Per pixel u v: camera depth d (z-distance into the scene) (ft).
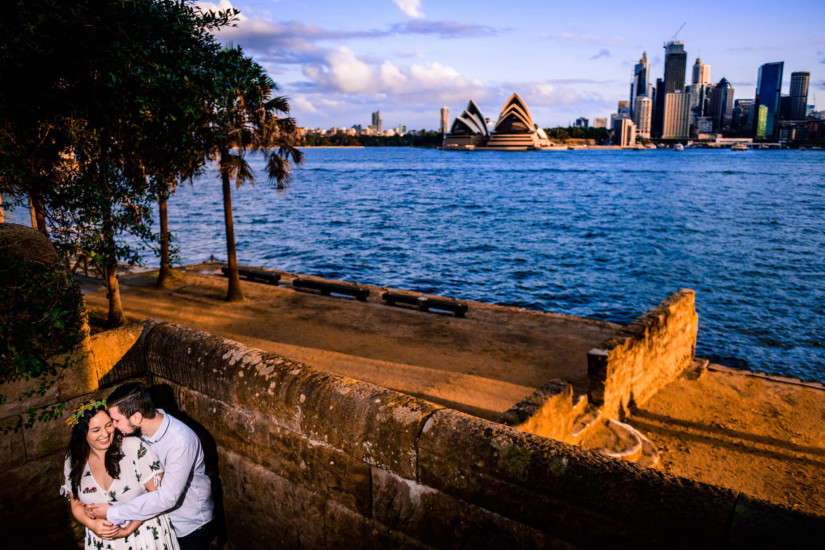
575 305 91.91
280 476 10.45
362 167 596.70
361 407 9.11
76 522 12.23
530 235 161.89
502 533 7.66
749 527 5.93
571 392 28.53
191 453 10.02
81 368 11.62
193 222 172.04
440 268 117.08
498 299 94.73
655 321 37.81
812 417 35.19
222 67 19.85
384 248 137.69
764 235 159.84
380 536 9.12
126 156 19.34
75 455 9.63
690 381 41.73
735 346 71.00
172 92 17.20
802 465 29.48
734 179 388.16
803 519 5.87
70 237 17.72
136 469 9.69
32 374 10.65
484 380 38.42
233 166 53.98
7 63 14.02
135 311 54.29
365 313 54.24
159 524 9.88
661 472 6.84
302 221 183.32
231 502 11.60
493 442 7.72
